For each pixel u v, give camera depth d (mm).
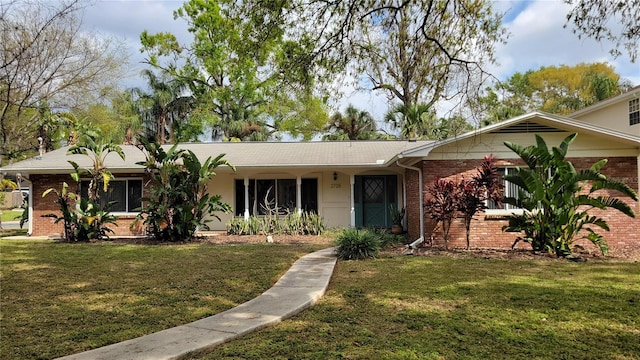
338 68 7719
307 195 18750
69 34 14508
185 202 14891
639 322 5520
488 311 6078
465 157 12938
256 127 32688
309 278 8320
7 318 5945
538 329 5293
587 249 12164
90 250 12719
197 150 19844
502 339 4953
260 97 31828
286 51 7570
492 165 11539
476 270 9188
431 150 12758
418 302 6625
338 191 18562
